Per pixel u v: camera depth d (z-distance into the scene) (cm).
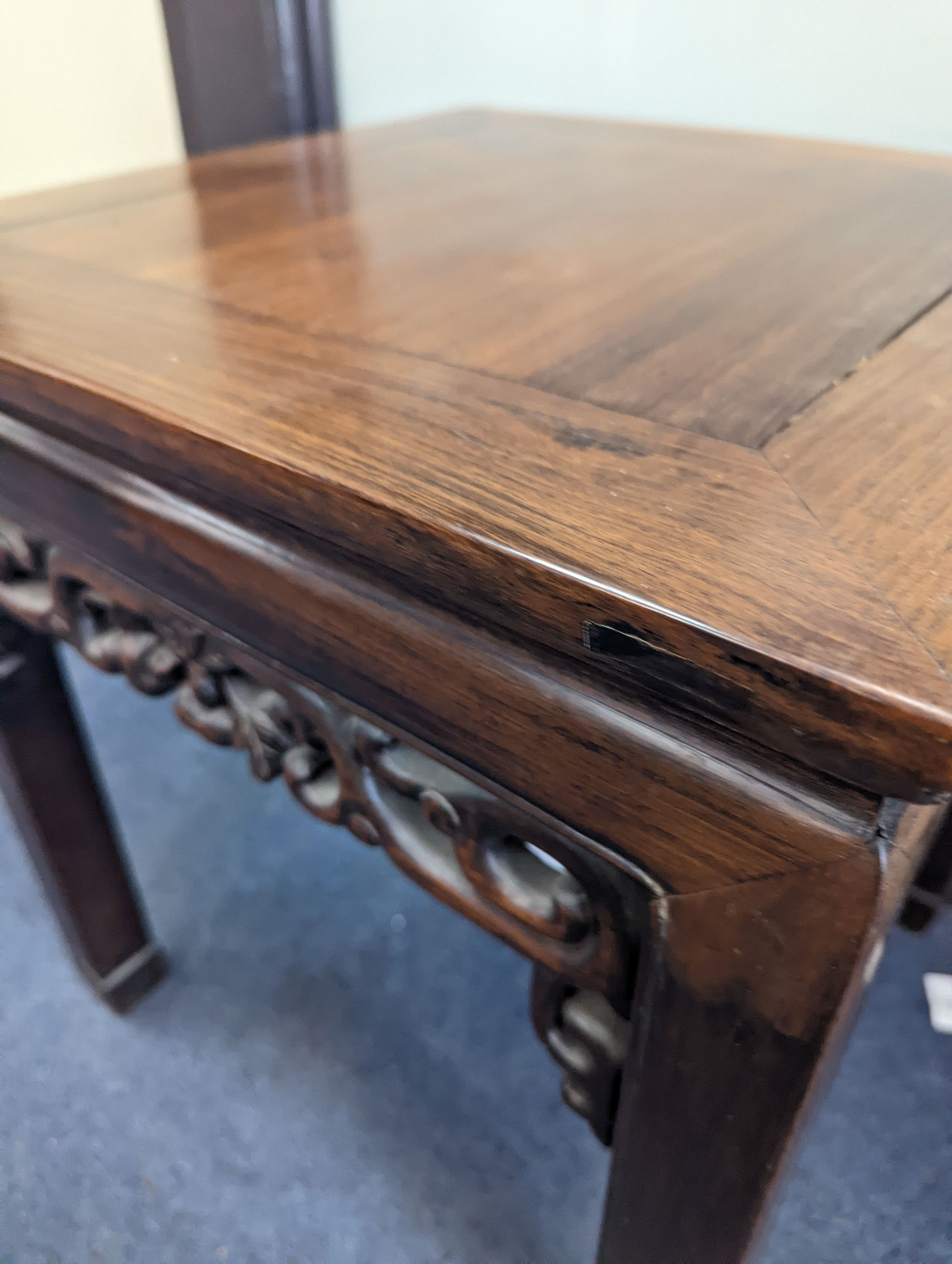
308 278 46
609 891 30
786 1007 26
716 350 37
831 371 35
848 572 23
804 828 23
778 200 59
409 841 38
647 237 52
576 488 27
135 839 97
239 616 37
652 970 29
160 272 47
